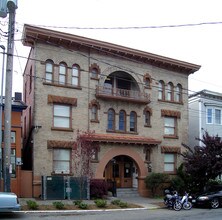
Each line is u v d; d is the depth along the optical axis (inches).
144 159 1244.5
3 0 705.0
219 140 1217.4
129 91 1230.9
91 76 1171.3
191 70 1393.9
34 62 1083.3
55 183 1013.8
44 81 1088.8
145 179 1216.2
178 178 1225.4
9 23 747.4
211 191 1031.6
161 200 1103.0
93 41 1159.0
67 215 737.0
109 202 964.0
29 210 766.5
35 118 1063.6
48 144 1072.2
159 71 1325.0
